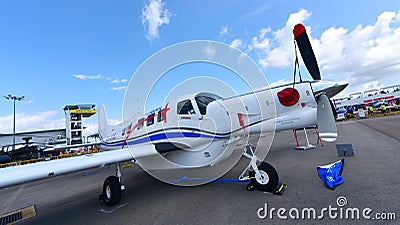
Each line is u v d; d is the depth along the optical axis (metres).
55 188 5.98
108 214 3.08
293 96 3.92
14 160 15.14
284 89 4.00
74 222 2.96
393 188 2.73
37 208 4.01
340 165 3.56
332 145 6.98
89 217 3.07
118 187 3.46
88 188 5.38
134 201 3.52
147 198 3.59
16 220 3.45
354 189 2.85
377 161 4.19
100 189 5.06
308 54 3.81
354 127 12.55
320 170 3.36
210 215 2.59
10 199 5.24
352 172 3.61
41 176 2.52
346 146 5.09
